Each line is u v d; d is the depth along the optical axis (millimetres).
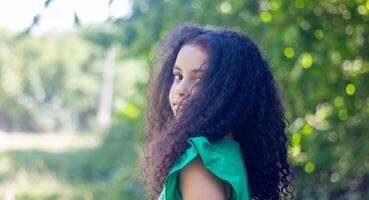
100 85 42938
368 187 6512
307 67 6484
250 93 2242
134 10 8062
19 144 31125
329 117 6559
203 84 2186
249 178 2371
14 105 40312
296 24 6461
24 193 16047
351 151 6371
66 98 41938
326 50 6383
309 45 6445
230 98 2201
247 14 6992
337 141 6520
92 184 15367
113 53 9883
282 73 6508
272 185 2400
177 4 7500
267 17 6562
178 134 2127
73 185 16141
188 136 2119
